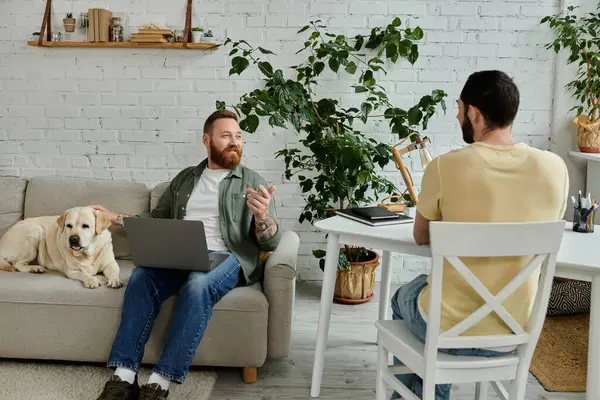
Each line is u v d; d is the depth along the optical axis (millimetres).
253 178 2447
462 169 1477
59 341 2258
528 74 3254
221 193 2389
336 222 2115
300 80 3215
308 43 2982
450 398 2148
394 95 3281
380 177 3172
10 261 2469
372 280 3164
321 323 2123
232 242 2354
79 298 2227
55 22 3227
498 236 1396
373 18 3209
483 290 1446
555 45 3045
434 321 1461
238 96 3270
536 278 1564
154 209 2572
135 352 2035
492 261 1483
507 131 1532
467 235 1392
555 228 1413
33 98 3281
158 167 3340
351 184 2967
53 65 3252
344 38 3025
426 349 1493
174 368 1956
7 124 3311
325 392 2189
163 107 3283
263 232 2254
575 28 3025
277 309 2229
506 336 1509
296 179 3357
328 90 3268
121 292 2246
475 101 1510
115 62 3248
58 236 2459
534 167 1463
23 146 3332
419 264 3443
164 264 2129
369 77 2953
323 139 2947
